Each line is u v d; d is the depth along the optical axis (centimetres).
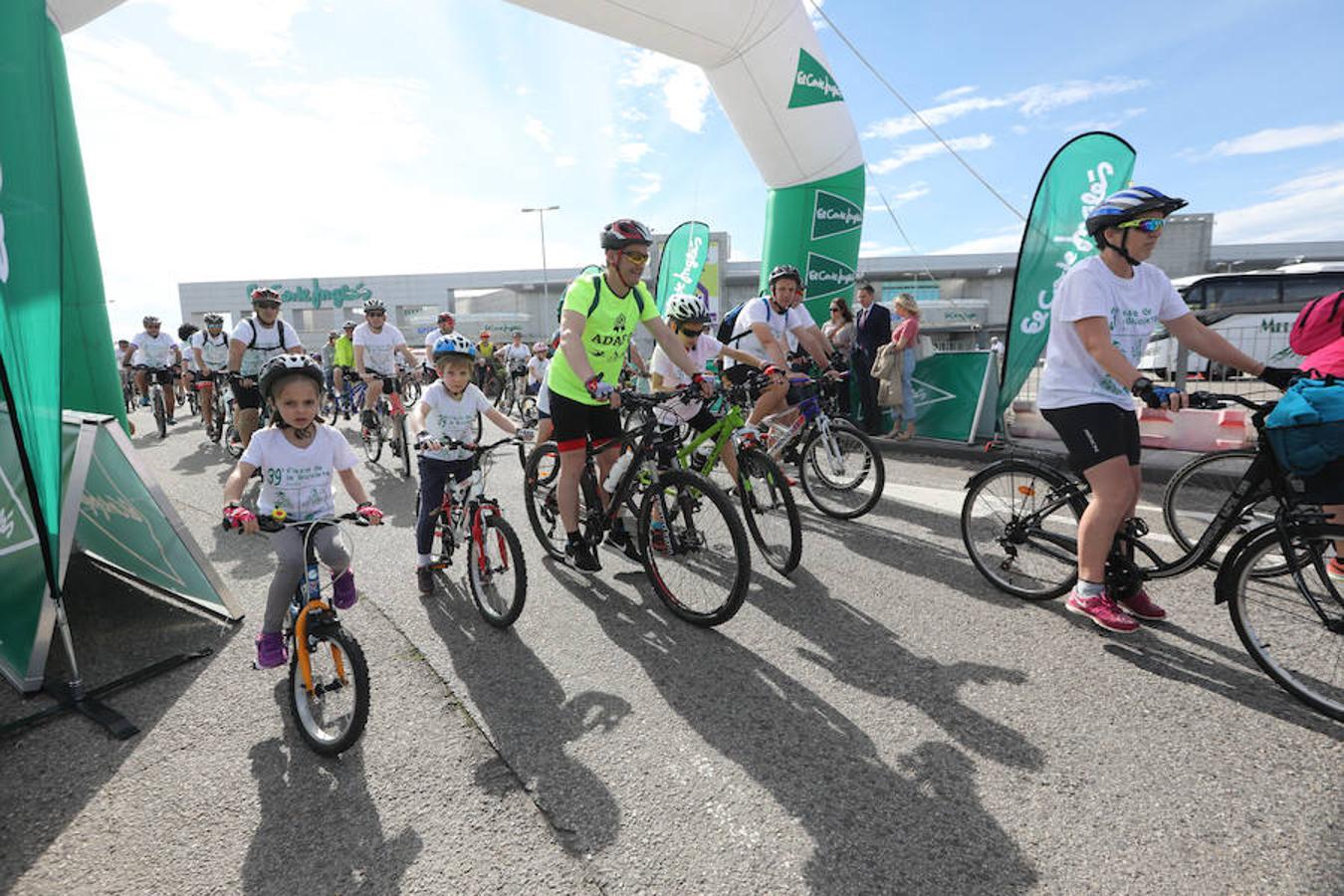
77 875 184
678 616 338
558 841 192
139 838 198
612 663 295
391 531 501
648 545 349
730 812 201
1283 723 235
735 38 761
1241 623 263
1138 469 301
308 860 188
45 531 252
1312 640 254
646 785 214
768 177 892
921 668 281
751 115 831
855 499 498
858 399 850
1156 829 188
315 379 254
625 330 357
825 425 501
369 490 648
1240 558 258
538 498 459
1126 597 312
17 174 231
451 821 201
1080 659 283
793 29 786
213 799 213
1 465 303
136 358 1097
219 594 331
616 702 263
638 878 178
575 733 243
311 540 250
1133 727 236
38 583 275
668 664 293
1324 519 239
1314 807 194
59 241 245
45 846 195
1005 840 187
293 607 264
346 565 269
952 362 771
